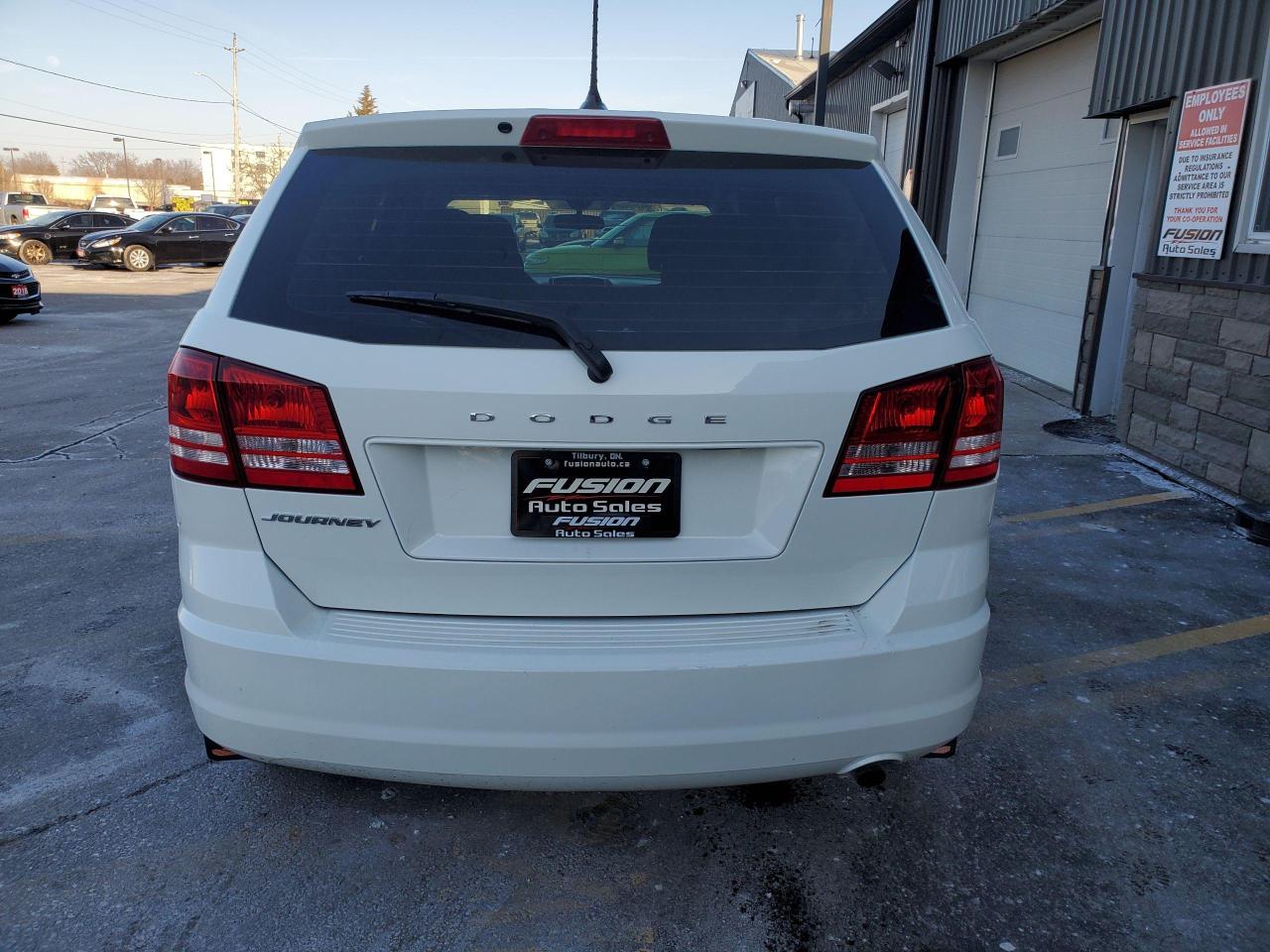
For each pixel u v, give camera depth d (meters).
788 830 2.60
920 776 2.85
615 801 2.71
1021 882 2.40
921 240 2.25
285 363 1.93
